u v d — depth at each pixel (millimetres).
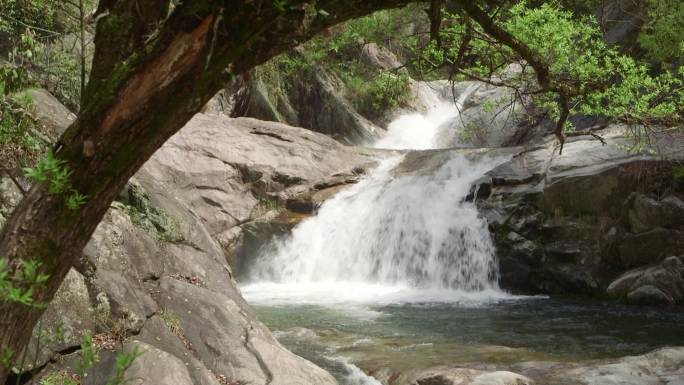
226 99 19375
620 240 12508
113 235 5777
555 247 12891
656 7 12812
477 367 7000
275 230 14961
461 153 16297
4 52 7090
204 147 15688
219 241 14508
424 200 14727
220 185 15164
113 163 2227
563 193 12961
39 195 2230
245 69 2336
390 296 12836
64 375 4297
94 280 5168
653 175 12562
